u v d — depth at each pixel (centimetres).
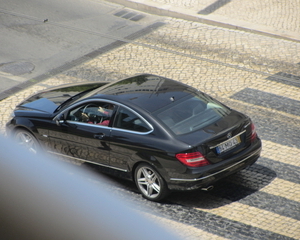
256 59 5050
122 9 6731
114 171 2903
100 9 6706
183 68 4891
